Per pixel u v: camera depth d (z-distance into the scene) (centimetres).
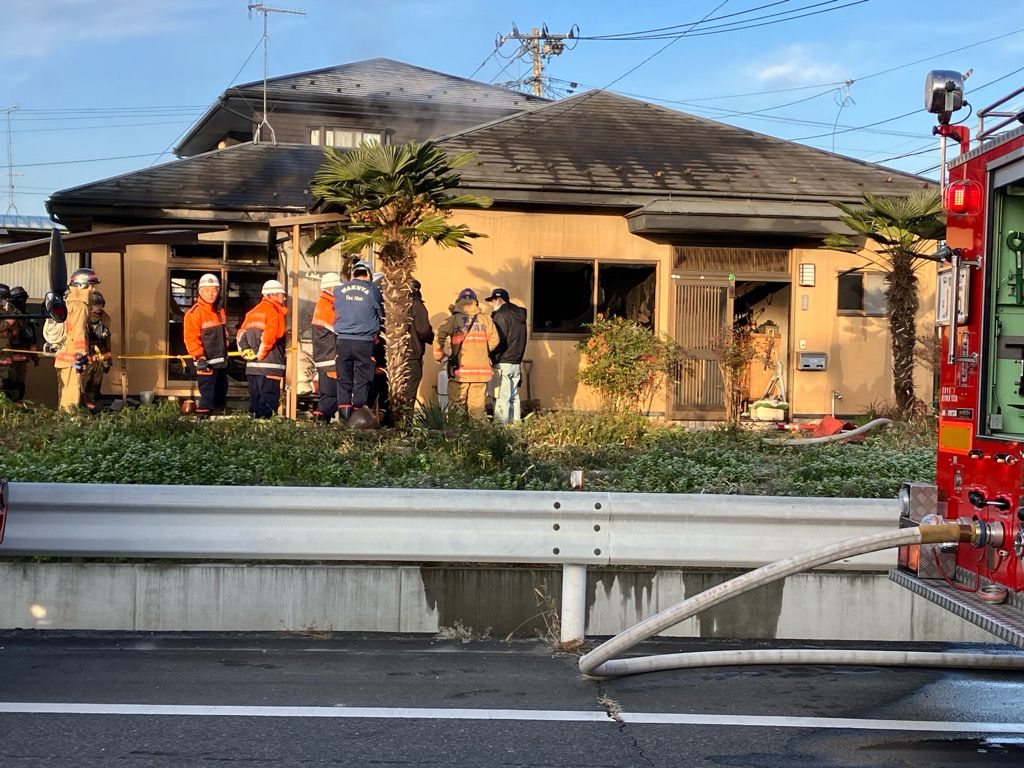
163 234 1705
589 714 506
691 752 457
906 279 1586
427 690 538
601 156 1825
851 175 1855
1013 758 455
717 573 667
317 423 1173
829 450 1104
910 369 1594
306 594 650
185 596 645
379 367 1330
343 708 507
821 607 659
